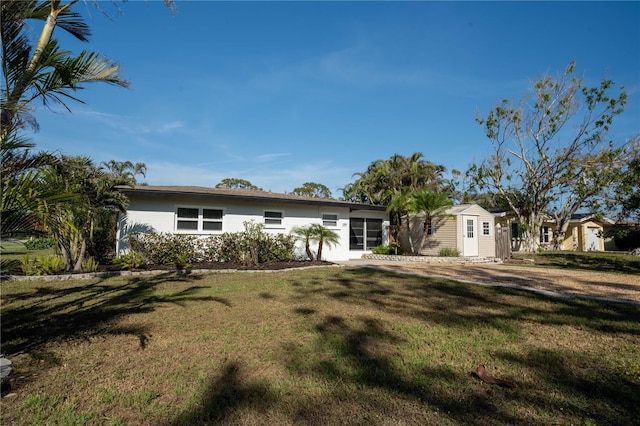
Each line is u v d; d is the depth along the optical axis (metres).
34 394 3.14
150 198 12.62
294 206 15.90
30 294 7.69
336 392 3.19
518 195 25.67
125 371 3.65
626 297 7.75
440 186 28.66
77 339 4.66
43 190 3.52
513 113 24.39
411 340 4.64
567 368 3.77
